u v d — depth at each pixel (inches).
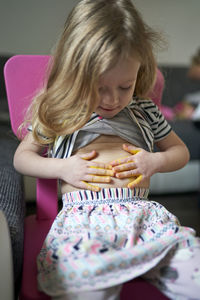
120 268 19.8
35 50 82.8
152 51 27.9
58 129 27.2
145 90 30.8
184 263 20.7
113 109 26.0
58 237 23.0
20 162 28.1
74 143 28.2
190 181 72.9
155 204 26.9
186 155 30.9
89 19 25.0
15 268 21.2
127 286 21.5
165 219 24.8
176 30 101.1
